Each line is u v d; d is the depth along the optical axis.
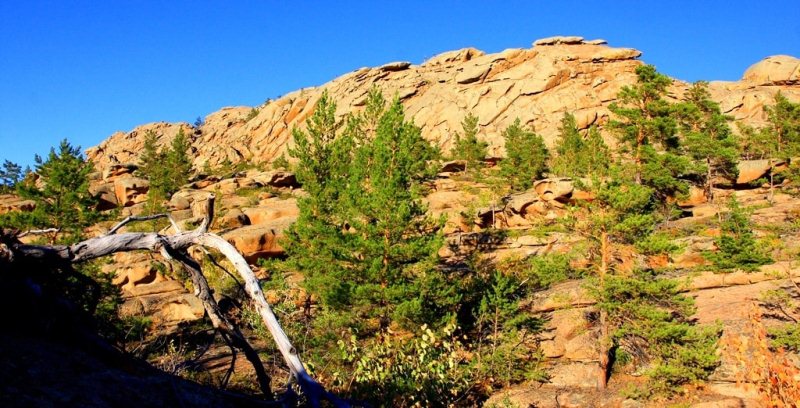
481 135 88.50
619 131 42.66
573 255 25.23
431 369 10.97
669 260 23.66
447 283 25.58
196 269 4.93
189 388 3.32
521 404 20.30
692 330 20.61
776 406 6.91
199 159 117.31
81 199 32.91
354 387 11.62
